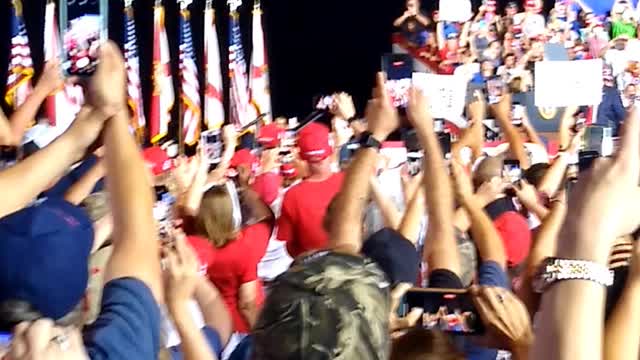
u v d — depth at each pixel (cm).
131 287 344
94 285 473
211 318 553
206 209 761
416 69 1923
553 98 1223
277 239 867
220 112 1980
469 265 597
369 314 302
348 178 564
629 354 332
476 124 1072
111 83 377
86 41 1762
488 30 1927
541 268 294
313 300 300
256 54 2020
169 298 422
